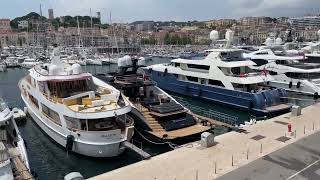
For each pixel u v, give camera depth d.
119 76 33.12
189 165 17.41
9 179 14.87
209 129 24.67
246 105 32.56
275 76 42.12
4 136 19.19
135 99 28.89
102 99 23.77
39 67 29.94
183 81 39.91
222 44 41.56
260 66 43.09
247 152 18.95
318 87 38.28
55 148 23.56
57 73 25.69
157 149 23.14
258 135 21.86
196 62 38.38
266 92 32.31
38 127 27.56
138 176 16.22
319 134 21.86
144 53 123.44
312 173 16.38
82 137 20.73
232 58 37.12
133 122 22.92
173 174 16.41
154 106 26.42
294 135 21.66
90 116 20.53
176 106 26.36
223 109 35.00
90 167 20.72
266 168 16.91
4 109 21.00
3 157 15.06
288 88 40.88
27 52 108.31
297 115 26.45
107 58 93.31
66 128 21.84
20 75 72.44
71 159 21.77
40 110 26.02
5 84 58.03
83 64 81.81
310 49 54.19
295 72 40.38
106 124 21.83
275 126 23.77
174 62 41.50
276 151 19.08
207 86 36.81
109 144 20.39
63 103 22.27
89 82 26.94
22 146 18.64
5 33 164.50
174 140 22.83
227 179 15.79
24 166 16.80
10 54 104.62
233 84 34.25
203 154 18.84
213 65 36.28
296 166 17.14
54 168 20.66
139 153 20.59
